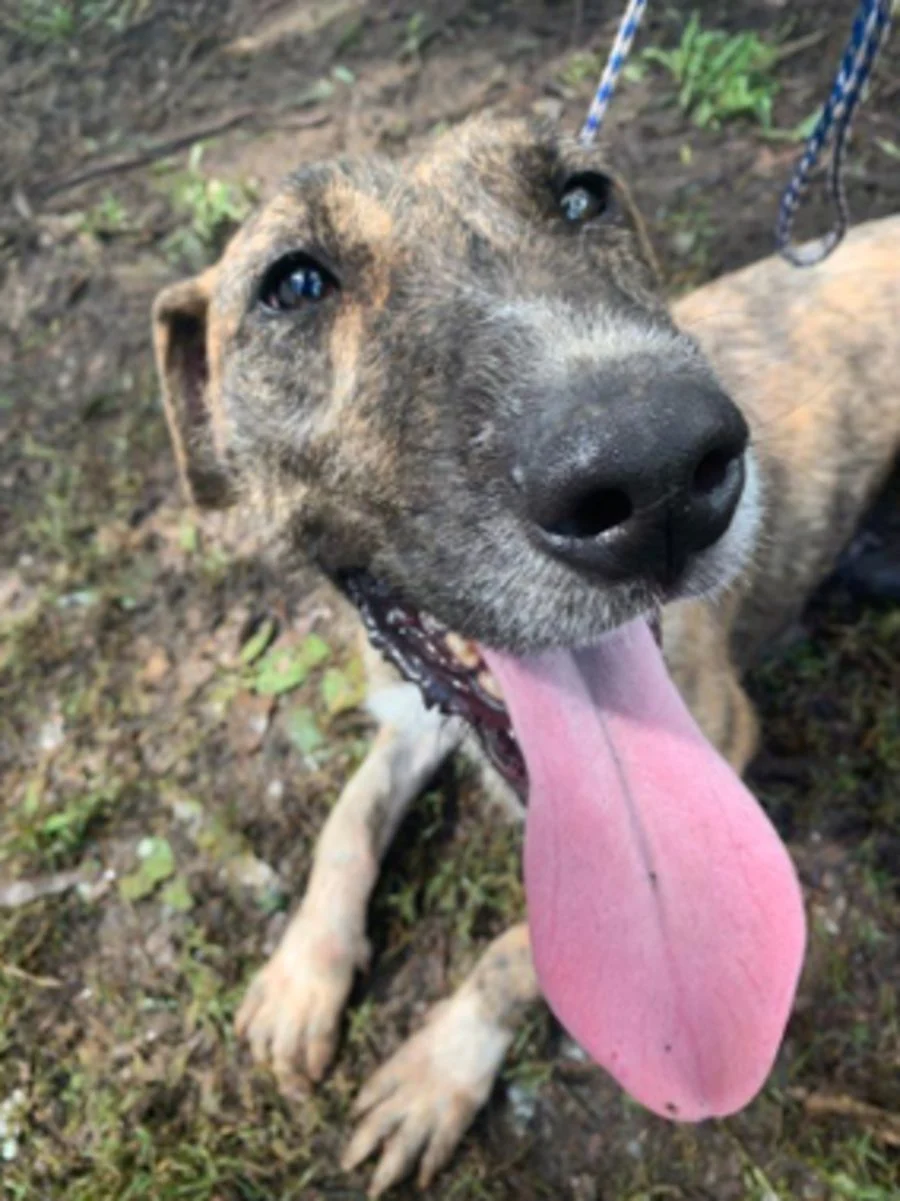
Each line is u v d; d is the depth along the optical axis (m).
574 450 0.20
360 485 0.27
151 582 0.47
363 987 0.38
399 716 0.38
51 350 0.54
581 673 0.27
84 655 0.46
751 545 0.24
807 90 0.54
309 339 0.28
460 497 0.23
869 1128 0.34
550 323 0.23
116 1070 0.37
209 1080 0.37
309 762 0.42
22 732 0.44
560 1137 0.35
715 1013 0.26
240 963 0.39
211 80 0.62
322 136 0.58
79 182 0.59
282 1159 0.35
